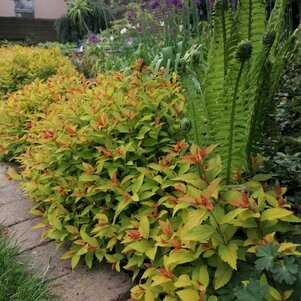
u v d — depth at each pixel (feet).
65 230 5.24
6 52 17.46
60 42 32.37
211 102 4.11
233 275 3.48
